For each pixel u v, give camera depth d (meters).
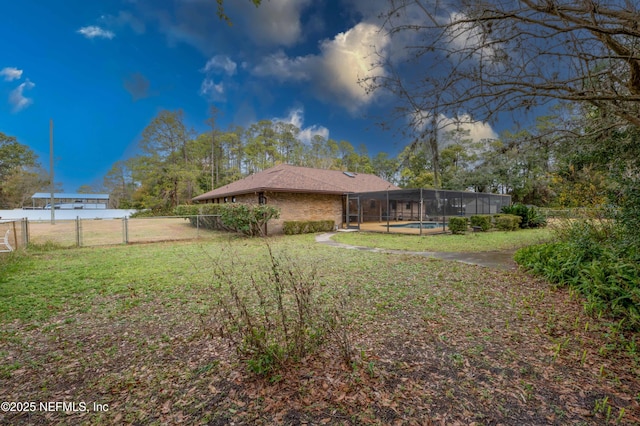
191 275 6.67
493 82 2.42
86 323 4.05
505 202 22.52
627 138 4.86
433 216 20.23
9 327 3.92
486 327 3.73
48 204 46.75
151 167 33.66
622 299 3.93
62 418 2.21
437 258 8.45
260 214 13.95
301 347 2.79
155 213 33.31
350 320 3.93
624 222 5.22
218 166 41.25
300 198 16.92
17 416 2.23
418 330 3.65
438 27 2.44
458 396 2.37
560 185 8.06
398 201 25.06
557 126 3.31
